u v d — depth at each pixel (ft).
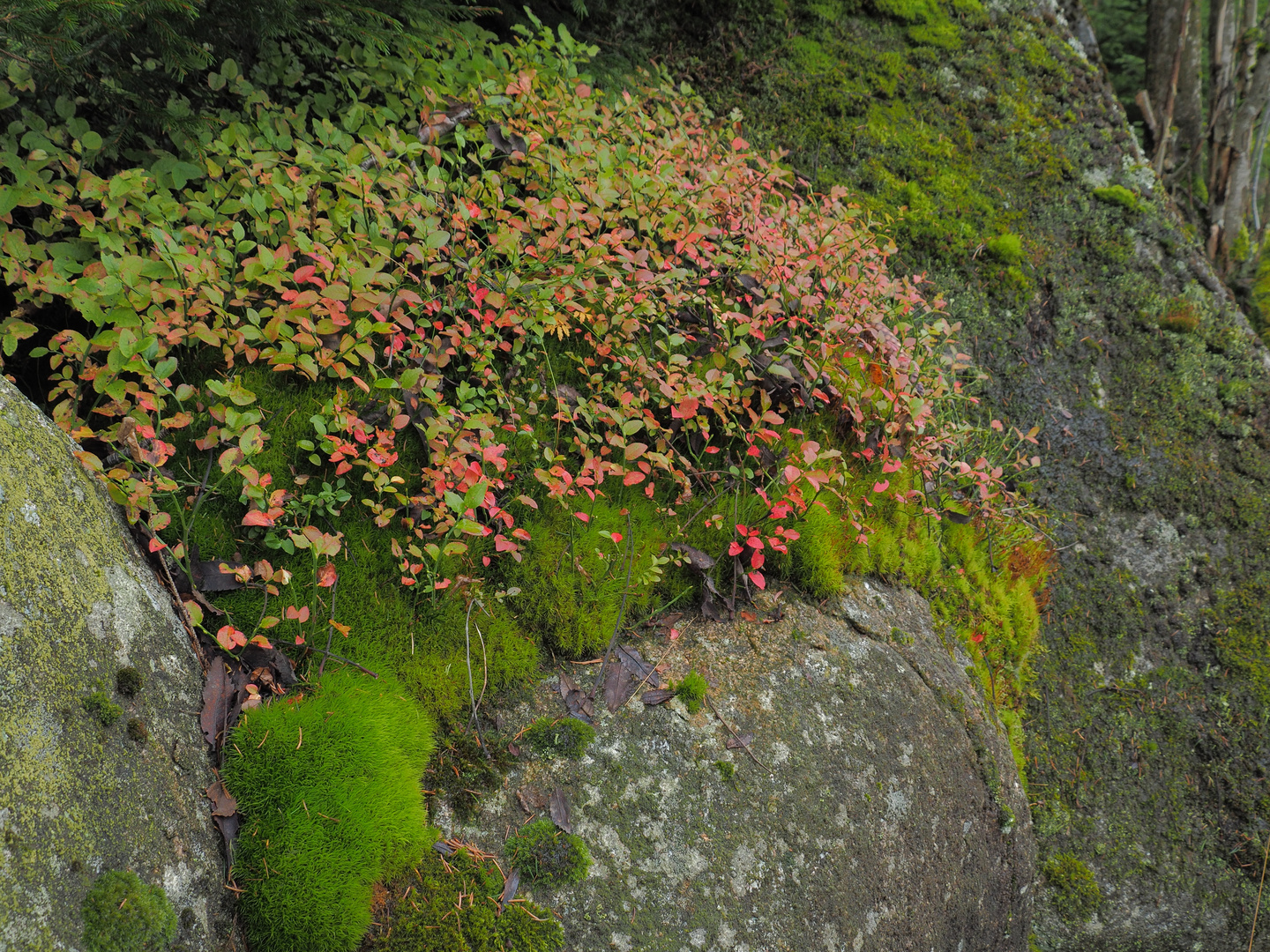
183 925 5.46
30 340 8.63
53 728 4.92
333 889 6.25
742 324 9.64
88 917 4.73
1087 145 16.92
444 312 8.86
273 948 6.12
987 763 10.10
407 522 7.96
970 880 9.49
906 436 11.28
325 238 8.46
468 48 11.15
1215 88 19.13
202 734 6.40
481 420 8.18
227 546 7.61
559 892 6.91
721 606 9.11
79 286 6.94
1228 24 18.90
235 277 8.06
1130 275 15.90
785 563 9.57
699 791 7.72
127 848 5.15
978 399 14.49
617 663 8.36
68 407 6.95
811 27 17.01
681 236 10.24
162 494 7.29
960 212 15.66
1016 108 16.89
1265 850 12.73
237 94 10.31
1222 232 19.21
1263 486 14.76
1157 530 14.49
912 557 11.18
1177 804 13.10
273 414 8.38
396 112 10.09
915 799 8.88
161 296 7.47
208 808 6.16
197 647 6.79
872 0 17.26
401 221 9.23
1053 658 13.46
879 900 8.17
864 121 16.21
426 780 7.26
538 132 10.12
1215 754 13.29
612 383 9.39
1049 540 13.89
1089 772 13.03
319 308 8.04
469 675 7.77
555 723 7.76
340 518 8.15
